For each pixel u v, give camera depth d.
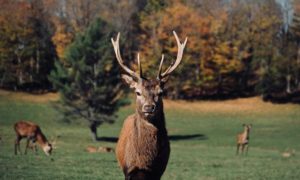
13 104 194.38
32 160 66.56
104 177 50.84
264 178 58.78
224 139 159.50
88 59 151.88
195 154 105.25
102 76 152.12
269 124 189.50
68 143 132.50
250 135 168.62
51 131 162.25
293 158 103.44
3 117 177.25
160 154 27.53
